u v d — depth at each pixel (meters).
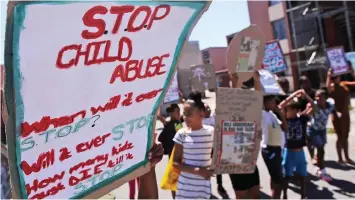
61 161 0.95
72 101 0.91
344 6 14.27
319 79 15.58
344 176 3.71
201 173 2.54
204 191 2.64
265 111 3.57
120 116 1.05
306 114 3.78
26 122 0.84
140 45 1.00
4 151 1.59
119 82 1.00
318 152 3.99
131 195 3.82
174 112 3.89
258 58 2.70
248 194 2.96
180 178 2.68
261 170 4.89
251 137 2.67
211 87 5.11
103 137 1.03
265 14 18.55
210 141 2.67
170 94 4.73
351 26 14.61
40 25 0.78
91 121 0.98
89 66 0.91
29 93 0.82
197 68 5.02
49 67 0.83
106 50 0.93
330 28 15.23
